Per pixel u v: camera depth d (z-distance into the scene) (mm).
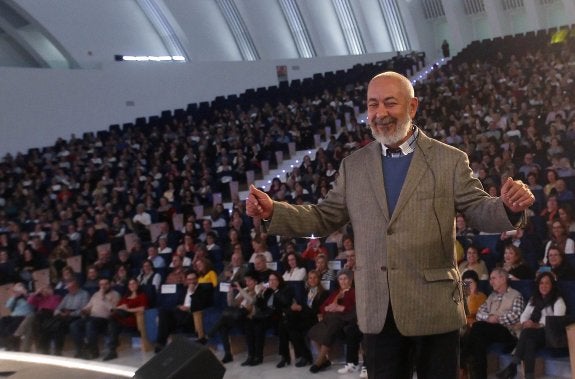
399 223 2602
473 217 2604
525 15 31250
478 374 7121
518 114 16625
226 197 16609
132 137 21562
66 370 3139
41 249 14188
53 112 22906
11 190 18734
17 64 28484
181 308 10102
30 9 25250
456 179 2646
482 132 15859
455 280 2652
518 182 2418
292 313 8625
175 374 2424
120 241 14133
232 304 9375
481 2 31812
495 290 7609
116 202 16656
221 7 30703
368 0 31734
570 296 7332
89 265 13719
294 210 2725
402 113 2631
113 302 10508
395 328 2629
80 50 26688
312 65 28156
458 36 31859
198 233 13602
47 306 10969
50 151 21281
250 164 17625
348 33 32688
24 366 3256
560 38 25922
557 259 8023
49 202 17406
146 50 29406
